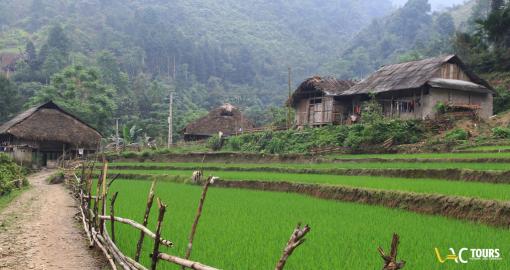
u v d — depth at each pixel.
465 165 17.53
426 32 125.56
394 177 17.91
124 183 23.98
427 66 34.06
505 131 26.88
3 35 130.25
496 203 10.07
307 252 7.38
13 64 109.81
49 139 39.56
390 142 28.77
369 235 8.73
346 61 127.94
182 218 11.48
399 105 34.31
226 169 27.72
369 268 6.31
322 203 14.12
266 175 21.62
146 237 9.37
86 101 65.62
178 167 30.42
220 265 6.79
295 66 157.00
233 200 15.27
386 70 37.75
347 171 20.34
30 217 14.53
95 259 9.15
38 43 121.94
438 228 9.40
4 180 21.33
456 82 33.31
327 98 39.03
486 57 48.31
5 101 63.44
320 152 29.73
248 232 9.35
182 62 135.62
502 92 40.00
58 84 64.69
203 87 123.88
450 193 11.74
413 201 12.26
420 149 26.23
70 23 132.25
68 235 11.62
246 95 122.00
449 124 29.94
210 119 57.81
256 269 6.50
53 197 20.72
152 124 72.00
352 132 31.42
